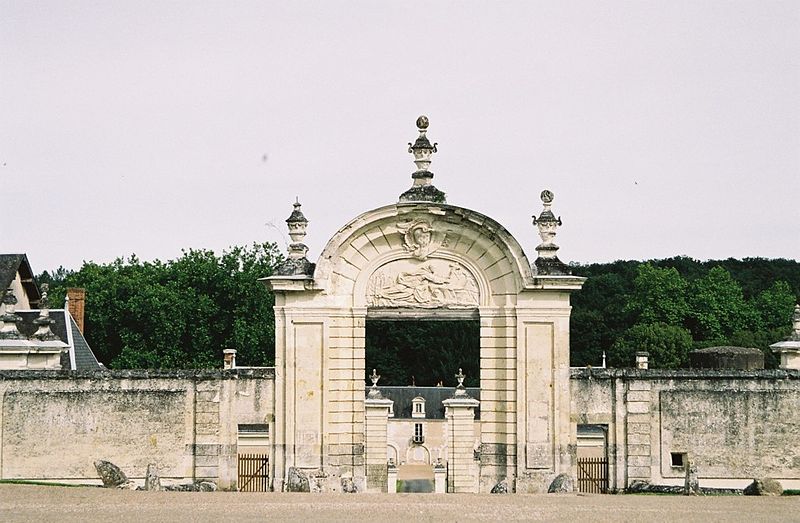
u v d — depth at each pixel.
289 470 42.19
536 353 43.59
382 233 44.00
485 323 43.97
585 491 44.28
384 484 55.47
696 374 44.06
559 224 44.28
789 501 37.09
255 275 83.81
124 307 81.88
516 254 43.47
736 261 124.19
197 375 44.12
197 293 84.00
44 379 44.22
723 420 43.88
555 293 43.72
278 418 43.75
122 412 44.12
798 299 108.44
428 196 44.19
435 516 32.62
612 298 111.69
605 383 44.16
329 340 43.81
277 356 43.94
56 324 60.88
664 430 43.97
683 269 122.69
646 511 34.09
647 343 88.62
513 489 43.19
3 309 62.59
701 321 95.00
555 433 43.38
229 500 36.19
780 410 43.78
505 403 43.66
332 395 43.72
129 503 34.94
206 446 43.91
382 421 55.56
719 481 43.72
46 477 43.94
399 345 106.62
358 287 44.09
